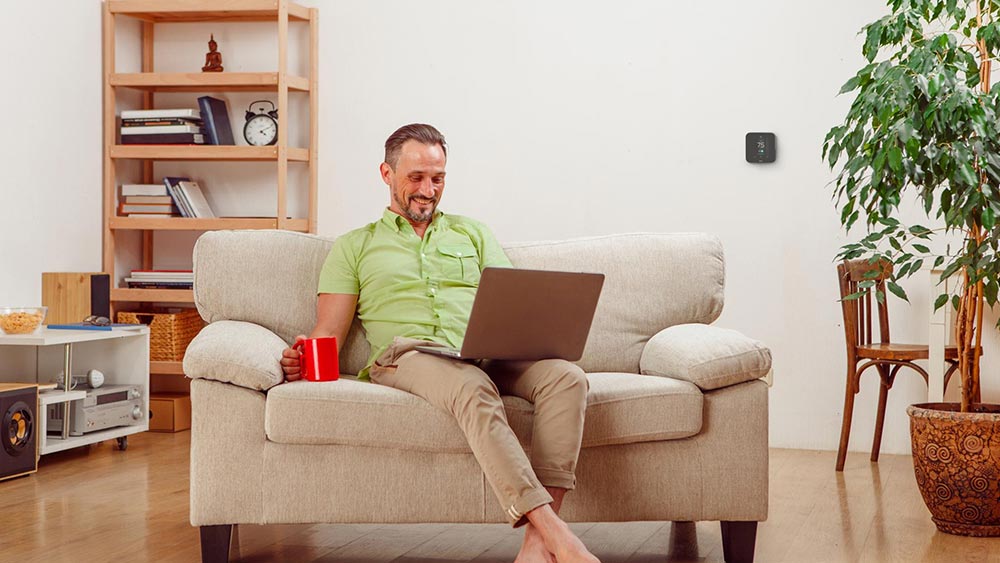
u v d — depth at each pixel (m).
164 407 4.93
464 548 2.98
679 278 3.25
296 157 5.09
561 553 2.37
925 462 3.13
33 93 4.59
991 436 3.03
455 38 4.99
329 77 5.14
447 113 5.01
